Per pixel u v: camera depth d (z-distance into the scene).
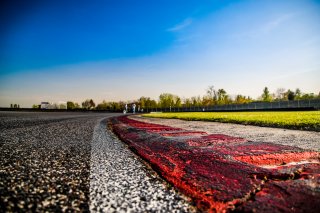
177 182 3.28
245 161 4.41
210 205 2.48
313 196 2.59
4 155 4.79
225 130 10.80
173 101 111.56
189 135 8.86
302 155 4.86
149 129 11.57
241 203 2.48
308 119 14.26
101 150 5.84
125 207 2.46
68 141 7.13
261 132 9.64
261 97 87.25
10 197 2.62
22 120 16.56
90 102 117.75
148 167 4.19
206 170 3.84
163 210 2.39
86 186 3.11
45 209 2.35
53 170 3.83
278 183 3.06
